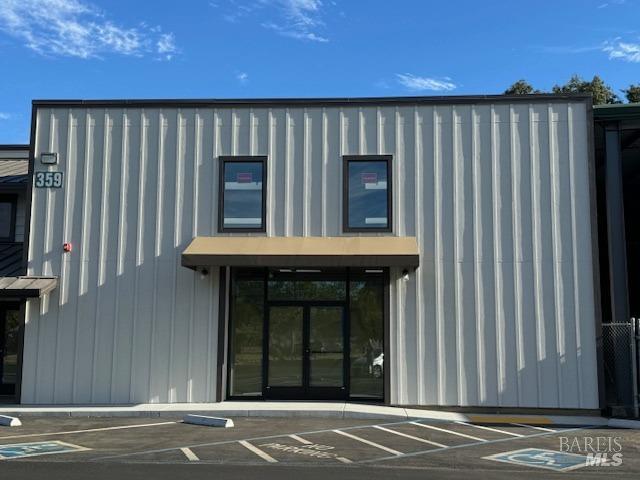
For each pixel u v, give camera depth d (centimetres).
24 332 1490
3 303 1703
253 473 820
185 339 1475
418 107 1503
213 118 1536
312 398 1501
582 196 1445
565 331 1409
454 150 1481
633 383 1334
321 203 1492
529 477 812
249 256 1397
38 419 1319
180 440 1065
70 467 850
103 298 1495
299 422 1272
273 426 1219
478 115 1486
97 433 1138
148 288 1493
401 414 1323
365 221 1482
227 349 1507
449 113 1493
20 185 1720
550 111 1474
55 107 1558
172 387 1461
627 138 1720
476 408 1402
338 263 1380
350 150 1504
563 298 1419
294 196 1499
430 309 1441
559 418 1340
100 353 1477
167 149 1532
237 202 1511
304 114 1521
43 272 1509
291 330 1530
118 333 1482
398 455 951
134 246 1508
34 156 1543
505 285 1433
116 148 1538
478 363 1416
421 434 1141
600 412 1374
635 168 2073
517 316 1422
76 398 1465
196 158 1526
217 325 1477
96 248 1510
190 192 1517
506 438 1107
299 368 1516
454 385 1414
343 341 1518
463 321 1431
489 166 1470
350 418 1324
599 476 821
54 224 1523
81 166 1537
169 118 1540
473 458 933
